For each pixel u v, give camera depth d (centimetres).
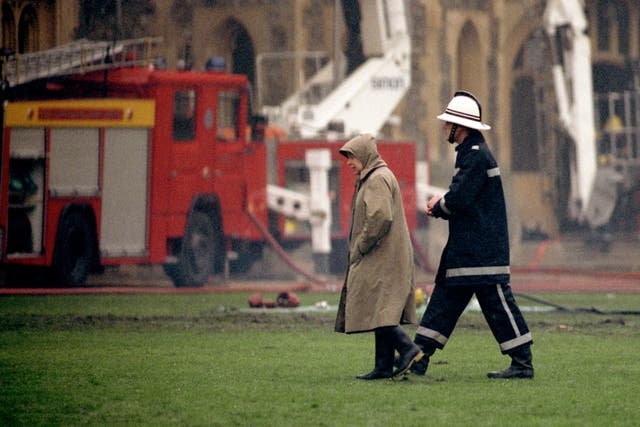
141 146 6975
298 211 8188
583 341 4300
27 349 3947
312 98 9938
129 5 9888
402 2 9531
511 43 14088
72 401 2912
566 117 11306
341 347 4056
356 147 3234
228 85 7406
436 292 3316
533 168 14662
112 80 7106
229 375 3353
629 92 13062
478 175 3259
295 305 5656
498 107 13775
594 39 14788
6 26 8262
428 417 2700
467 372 3447
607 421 2680
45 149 6688
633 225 12356
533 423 2642
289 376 3341
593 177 11306
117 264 6956
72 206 6744
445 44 13012
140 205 6981
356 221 3241
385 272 3216
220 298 6316
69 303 5819
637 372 3459
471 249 3259
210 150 7306
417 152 9238
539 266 10281
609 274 8275
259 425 2609
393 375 3266
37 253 6638
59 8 8550
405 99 12681
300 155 8569
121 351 3903
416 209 8950
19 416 2722
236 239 7619
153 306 5719
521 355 3300
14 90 6881
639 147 13000
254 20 12162
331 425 2603
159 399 2938
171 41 11219
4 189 6512
